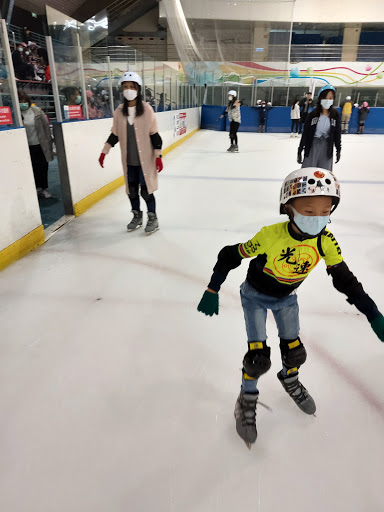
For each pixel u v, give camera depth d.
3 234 3.00
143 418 1.62
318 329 2.25
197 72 17.59
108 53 5.68
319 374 1.88
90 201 4.82
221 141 12.83
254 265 1.38
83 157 4.58
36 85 9.59
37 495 1.29
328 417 1.62
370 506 1.25
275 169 7.65
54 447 1.48
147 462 1.42
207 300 1.42
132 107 3.30
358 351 2.05
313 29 22.64
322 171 1.15
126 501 1.27
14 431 1.55
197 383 1.82
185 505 1.26
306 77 17.72
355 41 22.11
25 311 2.43
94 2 16.52
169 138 10.25
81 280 2.85
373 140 13.41
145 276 2.92
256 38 17.41
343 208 4.73
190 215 4.47
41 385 1.81
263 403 1.70
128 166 3.57
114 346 2.10
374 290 2.69
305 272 1.33
